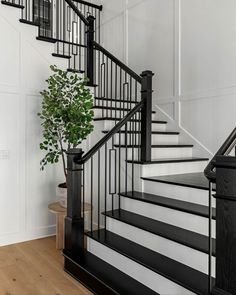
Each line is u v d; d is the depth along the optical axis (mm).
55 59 3764
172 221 2584
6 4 3373
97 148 2760
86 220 3838
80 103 3268
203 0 3730
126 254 2398
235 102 3387
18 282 2588
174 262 2250
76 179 2811
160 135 3906
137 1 4773
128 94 4578
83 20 4008
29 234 3637
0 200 3424
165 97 4312
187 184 2699
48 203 3771
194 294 1918
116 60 3582
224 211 1595
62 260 3051
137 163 3115
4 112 3412
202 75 3766
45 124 3355
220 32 3535
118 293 2162
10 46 3422
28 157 3605
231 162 1548
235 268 1551
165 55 4305
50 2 5180
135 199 2900
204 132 3762
